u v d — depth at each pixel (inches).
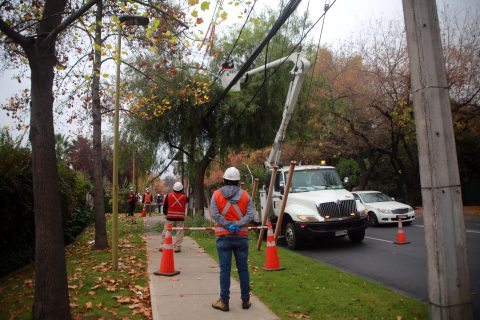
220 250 222.4
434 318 166.4
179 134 682.2
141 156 702.5
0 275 330.3
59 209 197.3
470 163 1139.9
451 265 165.2
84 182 746.2
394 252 428.8
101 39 382.0
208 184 1873.8
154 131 652.1
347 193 484.7
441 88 172.2
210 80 637.9
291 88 463.2
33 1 289.0
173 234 581.6
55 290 189.3
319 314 213.2
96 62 382.6
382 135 1016.2
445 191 167.8
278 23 322.7
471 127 971.3
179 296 244.7
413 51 176.6
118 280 286.0
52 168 196.7
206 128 703.1
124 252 411.8
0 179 339.0
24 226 383.2
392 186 1304.1
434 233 167.0
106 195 1264.8
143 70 548.1
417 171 1045.2
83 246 464.1
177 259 376.2
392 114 855.1
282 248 488.1
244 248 223.5
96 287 265.9
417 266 353.7
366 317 207.9
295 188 506.9
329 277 297.1
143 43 375.2
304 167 531.5
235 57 691.4
